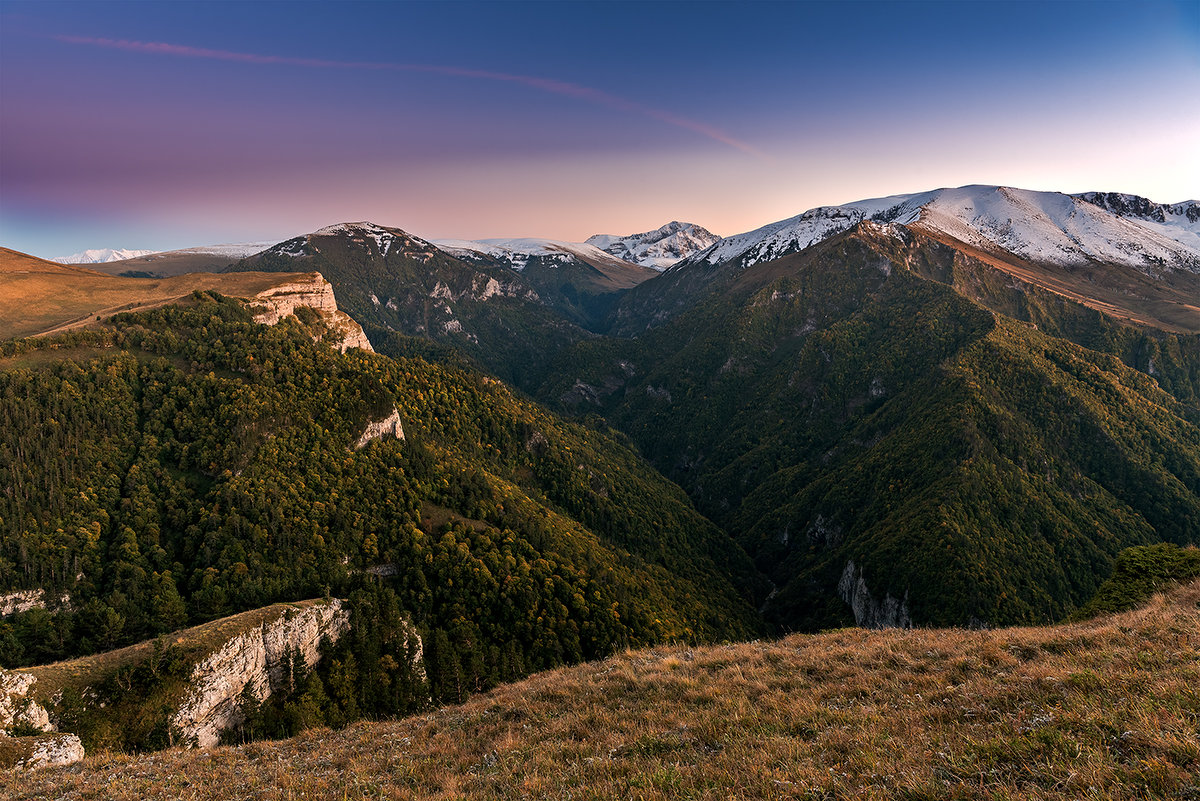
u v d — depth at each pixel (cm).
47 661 6253
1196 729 1288
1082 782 1180
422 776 2081
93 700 5028
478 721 2781
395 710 6700
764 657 3058
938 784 1287
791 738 1786
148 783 2569
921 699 1983
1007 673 2081
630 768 1755
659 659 3475
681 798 1473
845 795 1317
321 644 6850
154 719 5134
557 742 2191
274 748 3003
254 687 6022
